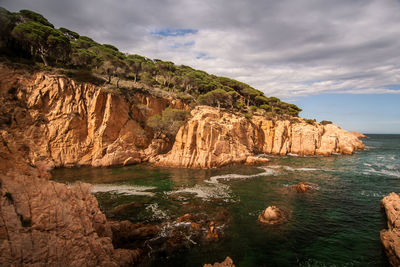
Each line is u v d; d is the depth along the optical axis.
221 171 39.19
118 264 11.50
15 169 9.48
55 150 38.47
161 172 37.75
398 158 56.91
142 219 18.95
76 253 9.51
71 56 55.31
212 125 46.34
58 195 9.92
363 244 15.40
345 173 38.25
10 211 8.29
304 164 47.16
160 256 13.70
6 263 7.58
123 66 56.09
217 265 11.95
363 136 192.50
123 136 45.03
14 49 43.22
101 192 26.36
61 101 39.53
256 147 61.41
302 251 14.55
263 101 86.50
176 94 65.25
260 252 14.39
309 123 76.19
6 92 35.19
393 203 18.34
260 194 26.33
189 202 23.20
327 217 19.81
